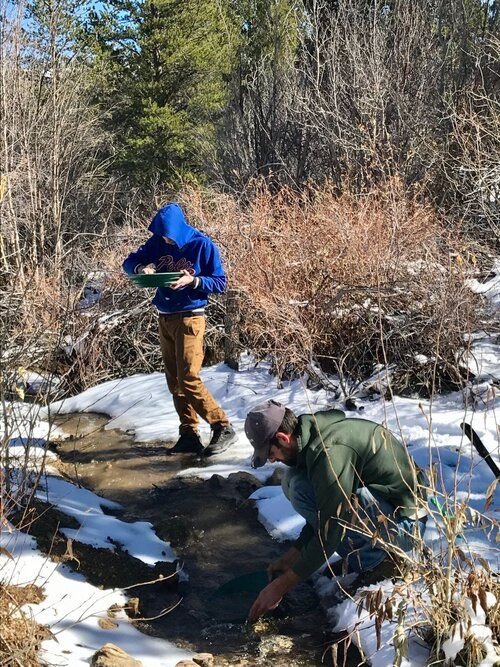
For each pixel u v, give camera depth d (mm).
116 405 7219
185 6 25500
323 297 7082
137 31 25359
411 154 10305
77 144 15094
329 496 3461
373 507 3629
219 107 24203
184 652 3432
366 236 7355
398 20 12359
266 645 3504
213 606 3885
